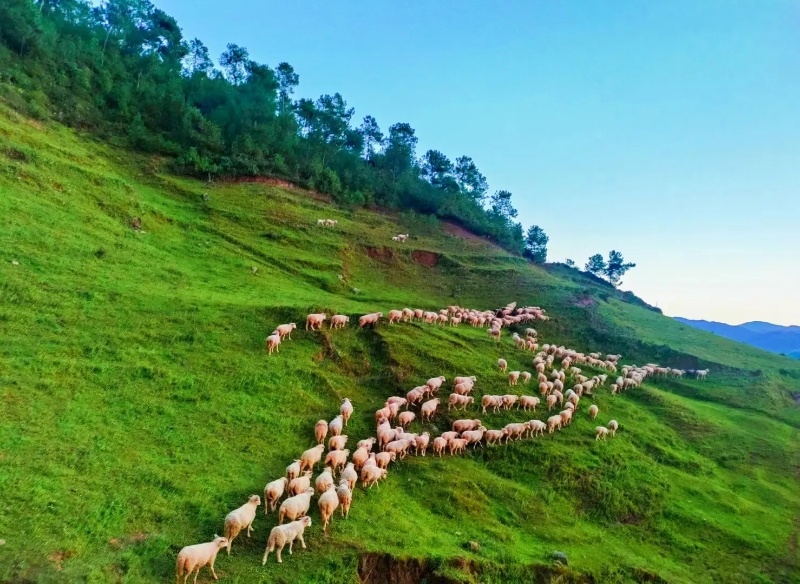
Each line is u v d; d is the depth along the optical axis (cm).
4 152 4706
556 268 14075
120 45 11362
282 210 7475
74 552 1503
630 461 3148
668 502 2808
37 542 1488
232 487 2034
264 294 4478
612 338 6188
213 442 2333
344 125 12256
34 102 6838
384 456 2477
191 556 1520
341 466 2431
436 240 9181
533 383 3969
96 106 8656
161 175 7325
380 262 7112
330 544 1825
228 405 2664
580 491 2752
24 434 1958
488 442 2983
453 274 7588
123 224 4916
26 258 3416
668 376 5516
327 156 11425
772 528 2741
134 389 2545
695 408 4472
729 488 3192
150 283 3878
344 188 10306
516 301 6969
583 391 4119
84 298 3241
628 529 2566
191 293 3931
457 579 1783
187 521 1786
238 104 10575
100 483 1830
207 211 6556
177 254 4903
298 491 2033
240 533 1800
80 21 11100
